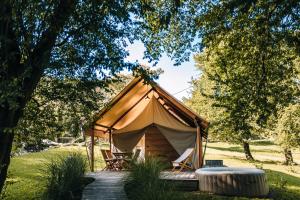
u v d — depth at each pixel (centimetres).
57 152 2400
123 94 1537
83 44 863
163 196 852
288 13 960
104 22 842
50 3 722
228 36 1148
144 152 1900
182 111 1673
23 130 942
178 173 1457
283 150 2816
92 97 956
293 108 2359
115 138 1656
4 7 640
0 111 685
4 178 729
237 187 1188
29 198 1093
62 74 909
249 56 1120
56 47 885
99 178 1295
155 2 1124
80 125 1022
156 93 1694
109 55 861
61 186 1000
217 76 1187
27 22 727
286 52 1080
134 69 860
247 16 1059
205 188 1223
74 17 814
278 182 1556
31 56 734
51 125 966
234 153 3656
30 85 729
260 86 1101
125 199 966
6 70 700
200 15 1208
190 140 1606
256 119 1134
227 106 1148
